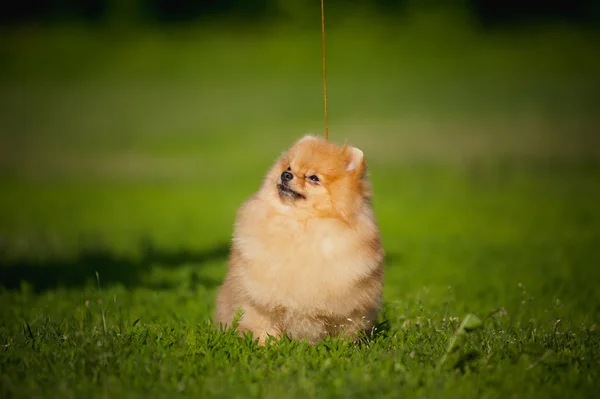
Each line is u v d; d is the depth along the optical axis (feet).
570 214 49.62
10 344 17.57
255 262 18.07
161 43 133.90
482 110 97.50
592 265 32.37
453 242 40.04
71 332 18.79
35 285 28.40
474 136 84.74
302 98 105.70
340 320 18.20
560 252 35.53
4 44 132.67
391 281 29.58
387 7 139.54
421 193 60.90
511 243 39.47
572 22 139.85
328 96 106.32
